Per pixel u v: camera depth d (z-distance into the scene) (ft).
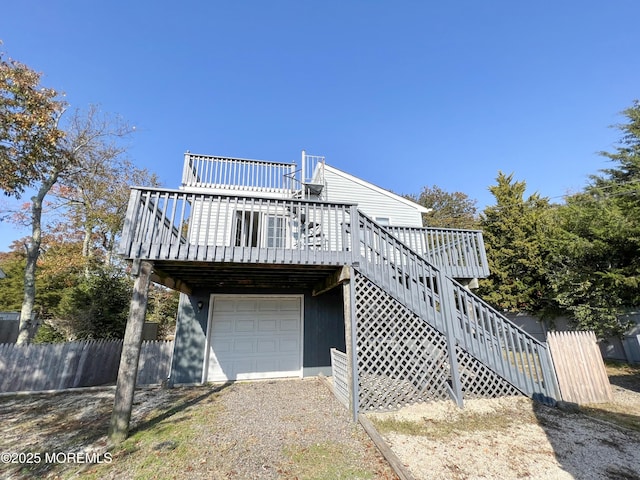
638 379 23.77
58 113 39.42
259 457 11.21
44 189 37.37
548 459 11.02
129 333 13.85
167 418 15.65
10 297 58.49
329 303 28.12
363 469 10.37
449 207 89.81
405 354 17.02
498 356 18.11
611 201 27.61
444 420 14.64
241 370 25.40
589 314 29.58
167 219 16.39
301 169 32.42
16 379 22.21
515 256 43.98
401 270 18.47
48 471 10.33
